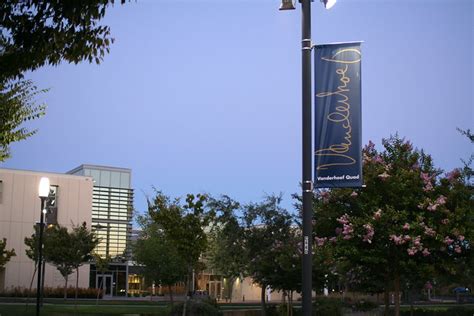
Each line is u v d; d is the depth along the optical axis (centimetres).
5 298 5022
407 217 1499
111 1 627
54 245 4031
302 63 850
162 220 2019
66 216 6081
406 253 1498
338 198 1580
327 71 900
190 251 2023
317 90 902
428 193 1519
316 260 1977
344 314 2970
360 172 863
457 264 1639
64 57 669
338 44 903
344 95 888
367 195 1535
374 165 1549
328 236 1633
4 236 5781
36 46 632
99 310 3341
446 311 2966
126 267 6750
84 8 614
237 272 2583
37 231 4166
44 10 609
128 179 7156
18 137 1085
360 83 887
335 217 1588
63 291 5566
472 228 1478
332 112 888
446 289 6072
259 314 2859
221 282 6956
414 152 1599
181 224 2008
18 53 644
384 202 1528
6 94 1023
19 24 614
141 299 5644
